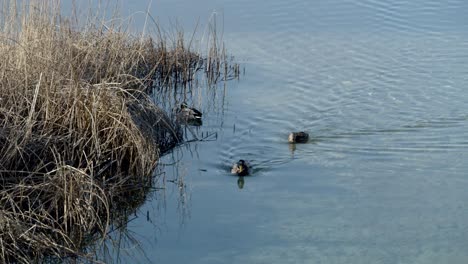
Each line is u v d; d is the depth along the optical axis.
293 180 17.36
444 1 29.05
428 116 20.09
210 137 19.62
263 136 19.56
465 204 16.17
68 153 16.20
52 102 16.75
